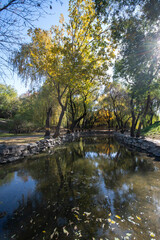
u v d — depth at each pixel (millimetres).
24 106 28438
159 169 5586
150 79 7871
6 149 6832
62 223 2539
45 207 3062
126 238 2160
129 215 2729
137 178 4691
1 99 30781
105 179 4695
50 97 14789
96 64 10352
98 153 9641
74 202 3246
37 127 27547
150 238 2158
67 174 5250
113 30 6527
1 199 3422
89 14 8734
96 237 2189
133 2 5043
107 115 37719
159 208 2955
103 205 3100
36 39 9500
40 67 10062
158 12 5246
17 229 2418
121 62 8367
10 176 5008
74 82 9812
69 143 15219
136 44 6832
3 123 28172
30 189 3961
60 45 10984
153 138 13164
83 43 10148
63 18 10930
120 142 16328
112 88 22703
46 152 9664
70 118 28078
